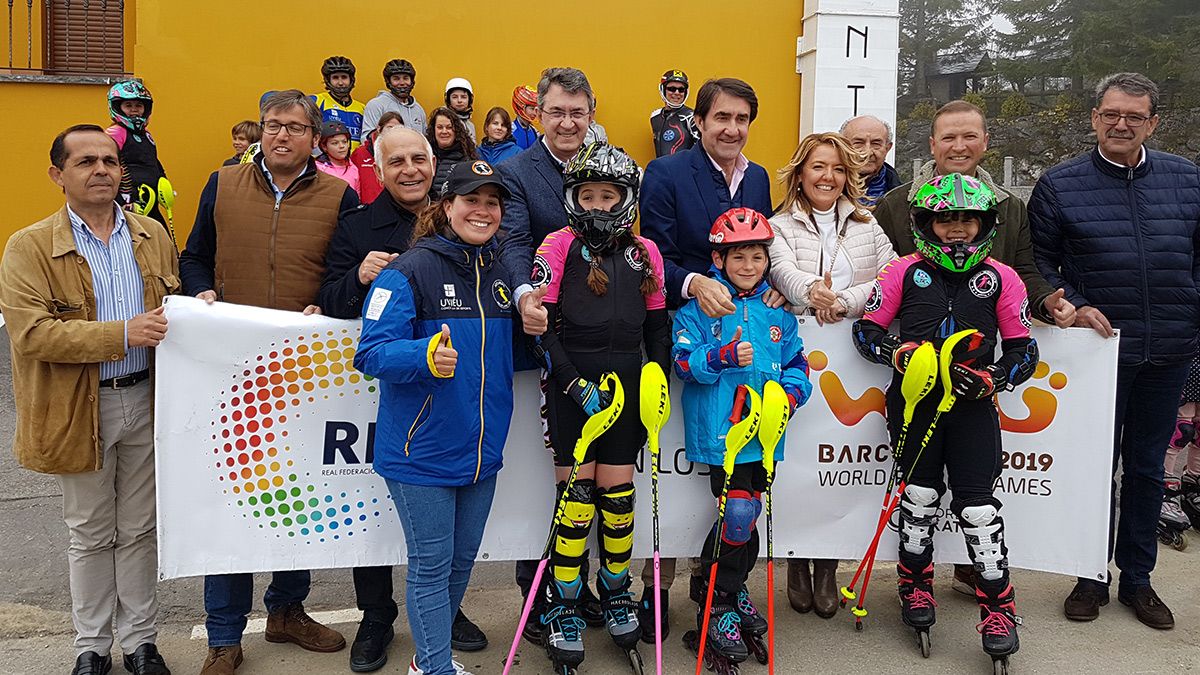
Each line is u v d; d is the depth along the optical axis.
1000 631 3.36
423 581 2.93
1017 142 27.66
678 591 4.16
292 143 3.39
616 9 8.03
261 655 3.52
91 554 3.19
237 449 3.30
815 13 7.98
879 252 3.75
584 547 3.30
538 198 3.54
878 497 3.78
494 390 2.99
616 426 3.23
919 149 28.20
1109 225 3.76
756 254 3.36
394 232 3.36
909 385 3.29
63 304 3.05
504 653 3.54
